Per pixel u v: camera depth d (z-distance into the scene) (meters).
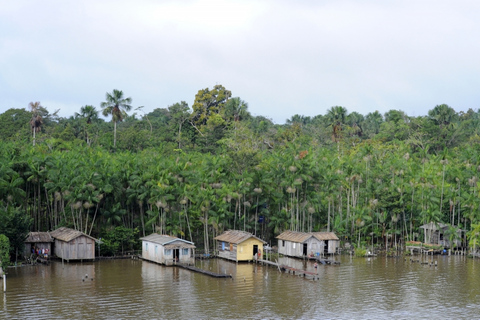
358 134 195.12
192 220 102.44
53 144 133.25
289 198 107.50
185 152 151.38
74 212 96.81
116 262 90.50
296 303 63.38
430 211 106.12
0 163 91.88
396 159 121.88
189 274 80.06
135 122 194.75
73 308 59.78
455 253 105.31
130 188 99.38
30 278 75.56
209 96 189.12
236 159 106.81
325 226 115.25
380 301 64.88
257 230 112.56
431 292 69.94
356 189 118.12
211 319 56.53
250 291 69.12
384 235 108.94
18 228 84.31
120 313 58.16
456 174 112.38
